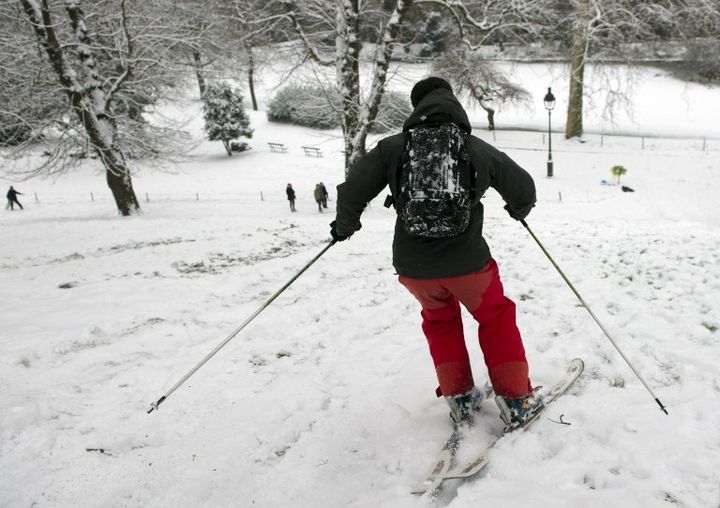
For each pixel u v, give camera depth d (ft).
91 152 61.52
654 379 10.16
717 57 152.76
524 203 8.32
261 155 127.95
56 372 13.07
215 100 126.82
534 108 148.05
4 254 37.42
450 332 8.95
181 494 8.22
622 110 141.69
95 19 61.00
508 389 8.50
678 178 77.61
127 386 12.14
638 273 17.30
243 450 9.34
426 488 7.55
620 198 67.56
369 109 59.62
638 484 7.25
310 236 33.86
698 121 130.11
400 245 8.11
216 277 23.09
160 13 61.72
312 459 8.87
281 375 12.31
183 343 14.85
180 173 115.14
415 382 11.18
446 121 7.76
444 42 119.03
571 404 9.39
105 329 16.28
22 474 8.89
